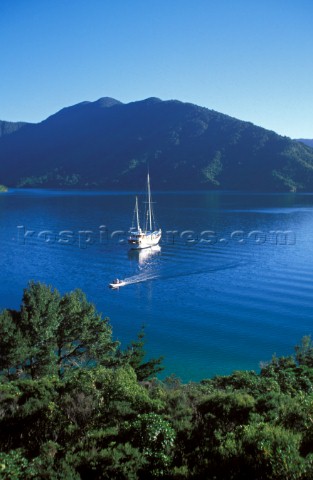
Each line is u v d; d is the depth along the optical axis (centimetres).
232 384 2884
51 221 17450
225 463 1356
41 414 1958
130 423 1617
